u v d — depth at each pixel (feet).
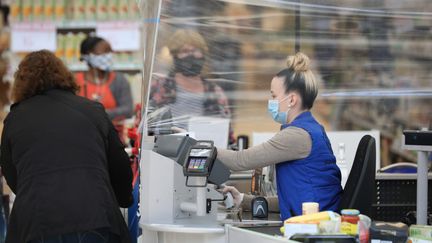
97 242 16.94
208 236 16.70
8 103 34.81
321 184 17.38
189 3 21.11
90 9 35.47
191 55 21.20
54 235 16.55
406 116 24.66
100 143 17.63
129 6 35.37
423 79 24.49
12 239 16.96
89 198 16.81
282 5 23.22
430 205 20.97
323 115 24.35
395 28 24.21
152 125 19.71
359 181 17.39
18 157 17.29
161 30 20.44
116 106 33.63
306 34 23.68
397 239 14.34
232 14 22.35
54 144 17.17
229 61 22.71
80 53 34.14
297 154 17.31
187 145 17.51
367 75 24.30
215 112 22.45
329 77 24.16
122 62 35.45
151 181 17.58
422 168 17.52
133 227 19.90
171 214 17.72
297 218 15.07
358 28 24.00
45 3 35.58
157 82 20.34
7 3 35.63
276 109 17.90
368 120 24.54
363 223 14.53
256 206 17.90
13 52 35.47
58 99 17.90
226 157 17.31
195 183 17.04
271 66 23.39
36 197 16.72
